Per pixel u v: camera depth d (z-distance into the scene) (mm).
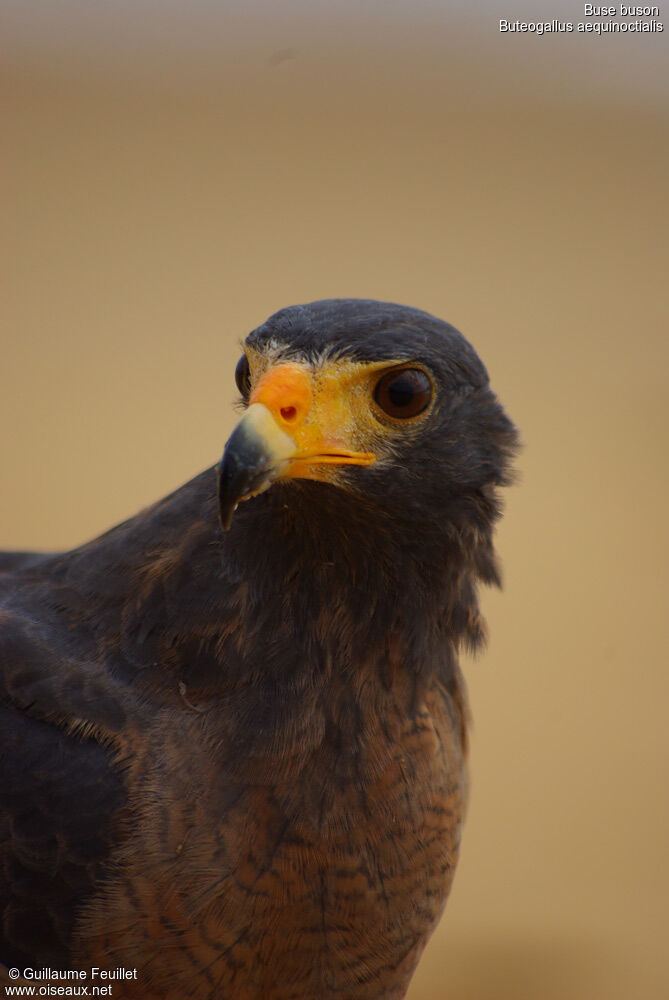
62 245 27938
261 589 5336
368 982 5430
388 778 5371
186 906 5074
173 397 21453
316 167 34500
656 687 14930
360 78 41656
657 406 21922
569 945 10875
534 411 21656
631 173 35719
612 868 12203
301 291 26562
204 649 5301
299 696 5281
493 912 11469
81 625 5531
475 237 30422
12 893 5168
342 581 5418
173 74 40656
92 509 17250
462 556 5633
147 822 5109
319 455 5207
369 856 5309
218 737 5211
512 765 13680
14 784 5234
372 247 29266
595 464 19891
